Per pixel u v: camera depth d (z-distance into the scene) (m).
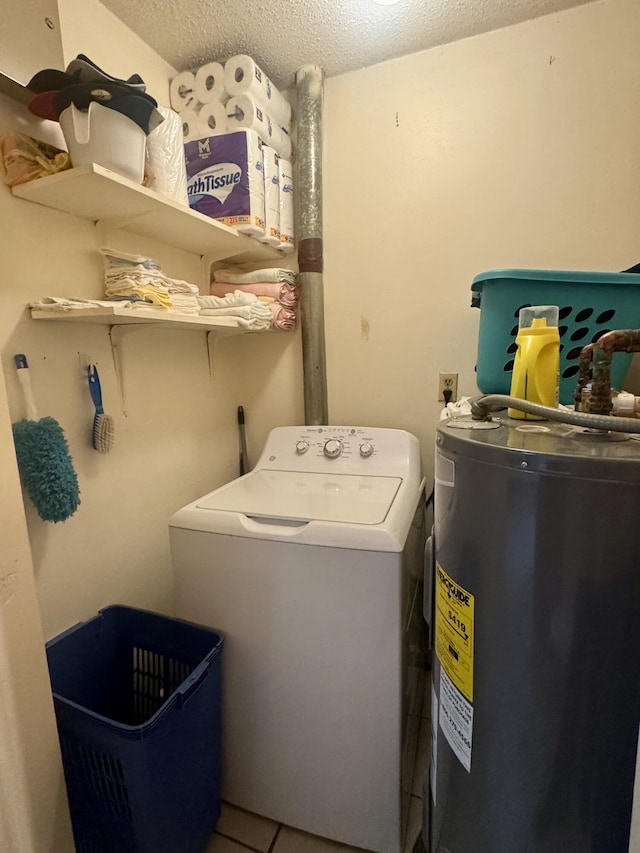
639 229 1.35
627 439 0.64
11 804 0.65
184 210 1.20
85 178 0.96
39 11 1.00
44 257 1.09
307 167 1.62
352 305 1.73
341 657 1.02
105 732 0.85
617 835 0.59
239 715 1.14
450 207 1.55
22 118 1.03
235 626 1.11
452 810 0.77
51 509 1.00
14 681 0.64
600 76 1.33
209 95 1.45
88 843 0.97
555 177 1.42
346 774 1.07
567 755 0.60
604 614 0.55
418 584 1.37
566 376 1.14
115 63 1.30
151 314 1.12
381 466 1.45
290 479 1.42
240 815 1.19
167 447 1.53
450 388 1.63
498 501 0.61
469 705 0.70
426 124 1.53
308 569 1.02
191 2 1.25
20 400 1.02
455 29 1.40
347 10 1.30
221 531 1.09
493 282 1.14
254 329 1.52
